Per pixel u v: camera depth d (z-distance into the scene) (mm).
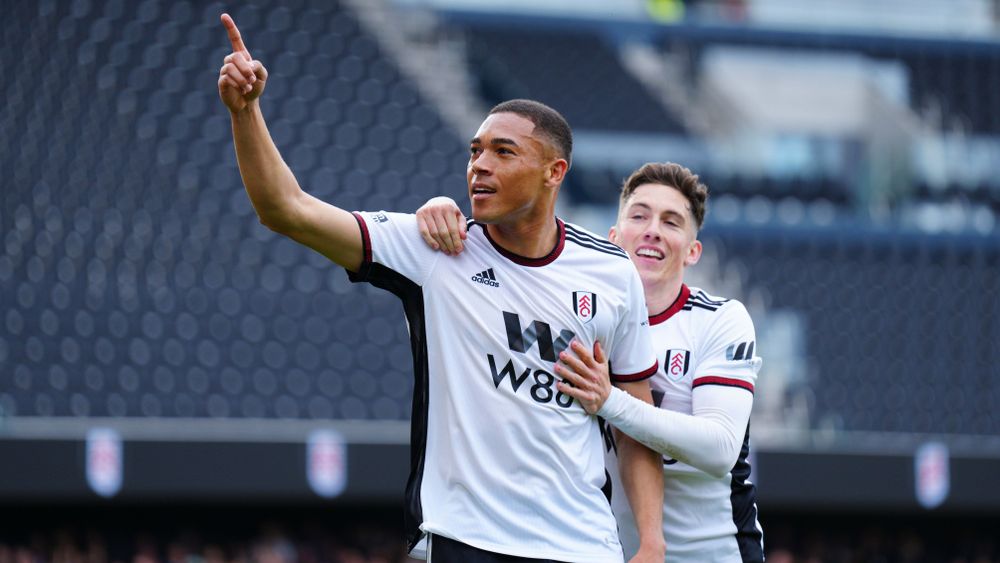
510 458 9430
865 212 50438
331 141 44219
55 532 31234
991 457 31219
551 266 9773
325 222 9234
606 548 9758
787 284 44000
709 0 57031
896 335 42719
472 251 9727
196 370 35656
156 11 45156
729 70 57750
